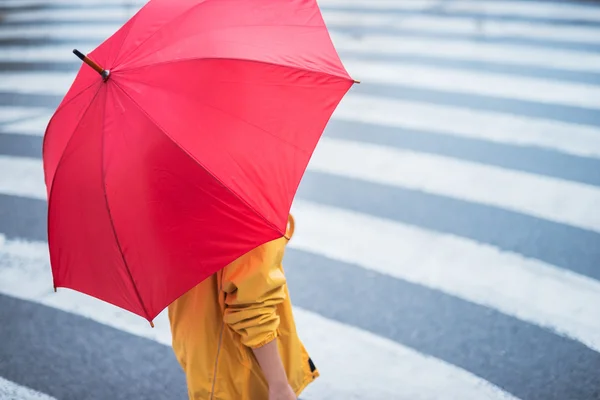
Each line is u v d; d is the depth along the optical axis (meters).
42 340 4.26
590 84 7.92
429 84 8.16
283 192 2.12
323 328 4.23
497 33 9.87
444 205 5.57
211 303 2.38
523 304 4.32
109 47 2.27
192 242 2.06
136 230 2.05
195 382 2.51
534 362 3.85
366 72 8.64
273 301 2.28
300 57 2.34
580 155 6.29
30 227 5.63
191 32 2.21
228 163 2.04
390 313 4.33
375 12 11.38
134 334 4.30
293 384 2.71
